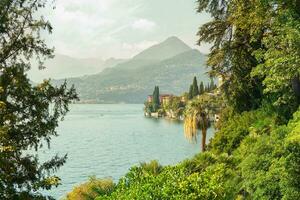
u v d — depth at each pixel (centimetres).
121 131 15775
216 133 3238
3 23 1367
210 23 3086
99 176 6519
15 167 1301
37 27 1448
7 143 1241
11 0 1387
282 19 2211
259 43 2983
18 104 1391
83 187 2041
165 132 14962
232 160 2097
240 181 1792
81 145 11406
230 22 2931
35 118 1402
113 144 11512
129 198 1442
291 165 1482
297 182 1450
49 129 1426
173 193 1432
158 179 1545
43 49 1470
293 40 2012
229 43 3014
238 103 3347
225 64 3094
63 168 7344
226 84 3238
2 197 1266
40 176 1409
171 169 1672
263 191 1525
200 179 1509
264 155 1644
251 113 3066
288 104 2641
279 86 2302
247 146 2284
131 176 1741
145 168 1866
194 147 10106
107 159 8550
